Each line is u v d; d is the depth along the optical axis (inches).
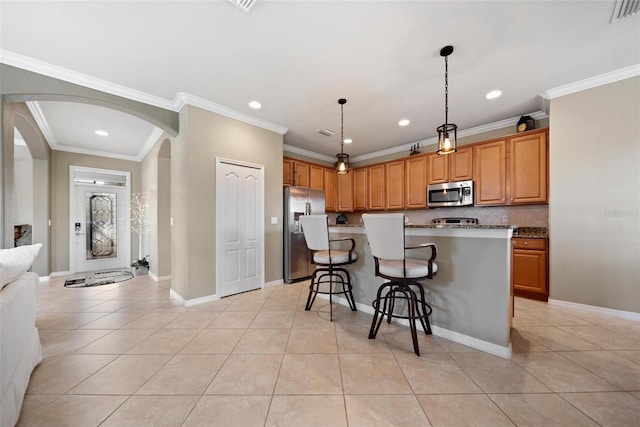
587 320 96.2
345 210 218.1
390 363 69.4
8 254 60.3
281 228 157.3
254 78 101.0
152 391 58.3
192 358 72.1
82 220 198.2
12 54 84.4
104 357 72.7
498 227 73.2
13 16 68.1
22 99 92.1
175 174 127.8
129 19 70.2
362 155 222.7
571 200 108.6
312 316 103.7
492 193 142.3
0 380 44.6
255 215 143.7
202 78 101.0
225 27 73.7
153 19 70.4
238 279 135.2
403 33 76.4
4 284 55.7
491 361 70.1
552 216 113.1
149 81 103.0
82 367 67.6
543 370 65.7
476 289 77.8
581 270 106.4
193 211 118.2
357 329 91.3
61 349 77.0
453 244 82.8
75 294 136.5
